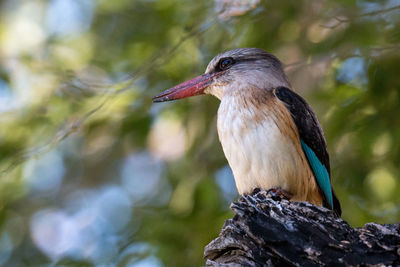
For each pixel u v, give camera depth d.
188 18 12.88
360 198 12.00
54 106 12.89
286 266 5.82
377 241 5.67
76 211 16.25
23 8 15.56
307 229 5.89
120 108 12.54
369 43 11.07
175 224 12.11
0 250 14.95
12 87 13.43
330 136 11.38
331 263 5.61
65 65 14.01
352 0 11.43
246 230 5.98
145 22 13.66
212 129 12.33
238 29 12.05
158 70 12.69
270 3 11.79
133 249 12.35
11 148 12.95
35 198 15.74
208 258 6.32
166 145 13.31
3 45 14.93
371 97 11.32
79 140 15.09
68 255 13.31
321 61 11.34
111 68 13.77
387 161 11.53
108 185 15.87
